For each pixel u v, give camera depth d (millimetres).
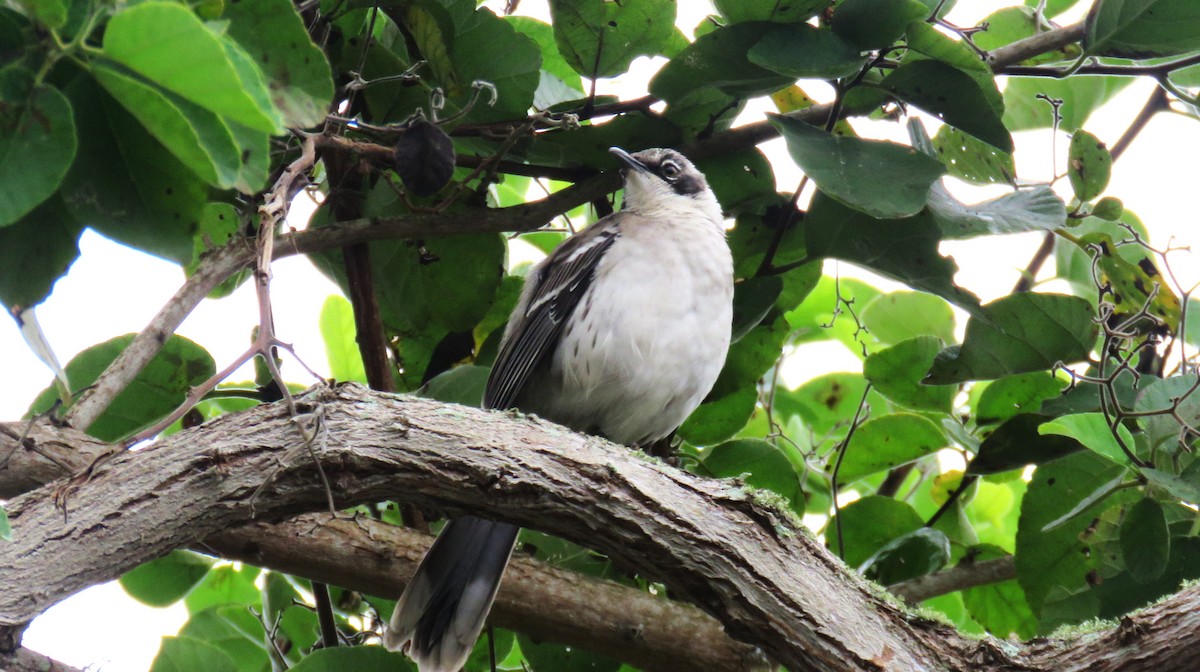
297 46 5059
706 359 8781
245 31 5035
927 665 5578
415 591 7230
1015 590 9359
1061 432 7793
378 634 8750
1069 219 8766
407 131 7047
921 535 9047
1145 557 7402
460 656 7305
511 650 9648
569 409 9172
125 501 5492
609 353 8719
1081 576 8531
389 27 8695
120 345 8008
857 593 5746
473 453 5742
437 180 7070
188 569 8977
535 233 10852
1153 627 5375
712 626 7578
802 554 5781
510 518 5828
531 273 9594
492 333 9867
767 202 9227
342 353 9977
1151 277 8594
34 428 6559
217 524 5609
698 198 9195
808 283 9492
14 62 4078
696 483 5898
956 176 9188
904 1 7543
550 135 8672
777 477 9227
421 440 5727
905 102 8023
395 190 7988
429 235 8609
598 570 8820
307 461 5590
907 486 11312
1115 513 8422
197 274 7145
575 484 5754
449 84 7984
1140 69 8406
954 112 7918
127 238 4691
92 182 4633
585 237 9367
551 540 8789
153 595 8945
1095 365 8242
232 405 9305
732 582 5691
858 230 8305
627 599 7629
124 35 3760
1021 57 8516
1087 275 10062
